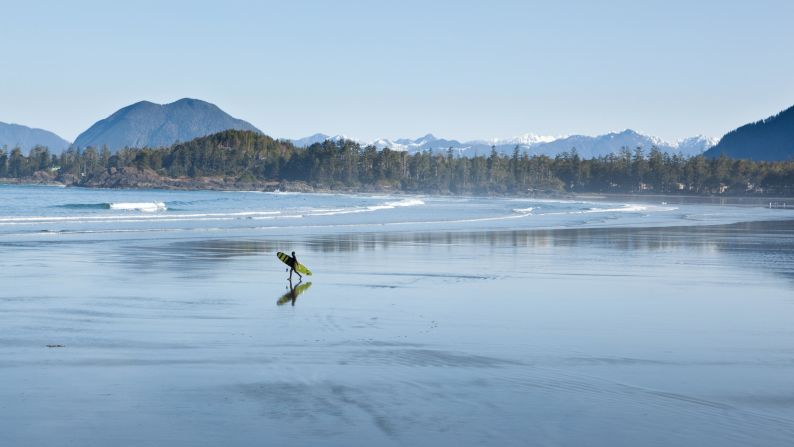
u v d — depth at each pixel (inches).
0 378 411.8
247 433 325.7
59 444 310.5
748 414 358.0
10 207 3344.0
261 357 471.8
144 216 2428.6
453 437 323.3
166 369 437.7
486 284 868.6
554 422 344.2
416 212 3302.2
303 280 903.1
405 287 839.1
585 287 845.2
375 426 336.2
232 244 1443.2
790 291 820.0
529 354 486.6
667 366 454.9
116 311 659.4
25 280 880.9
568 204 5211.6
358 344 515.8
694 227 2252.7
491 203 5393.7
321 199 5905.5
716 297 767.7
